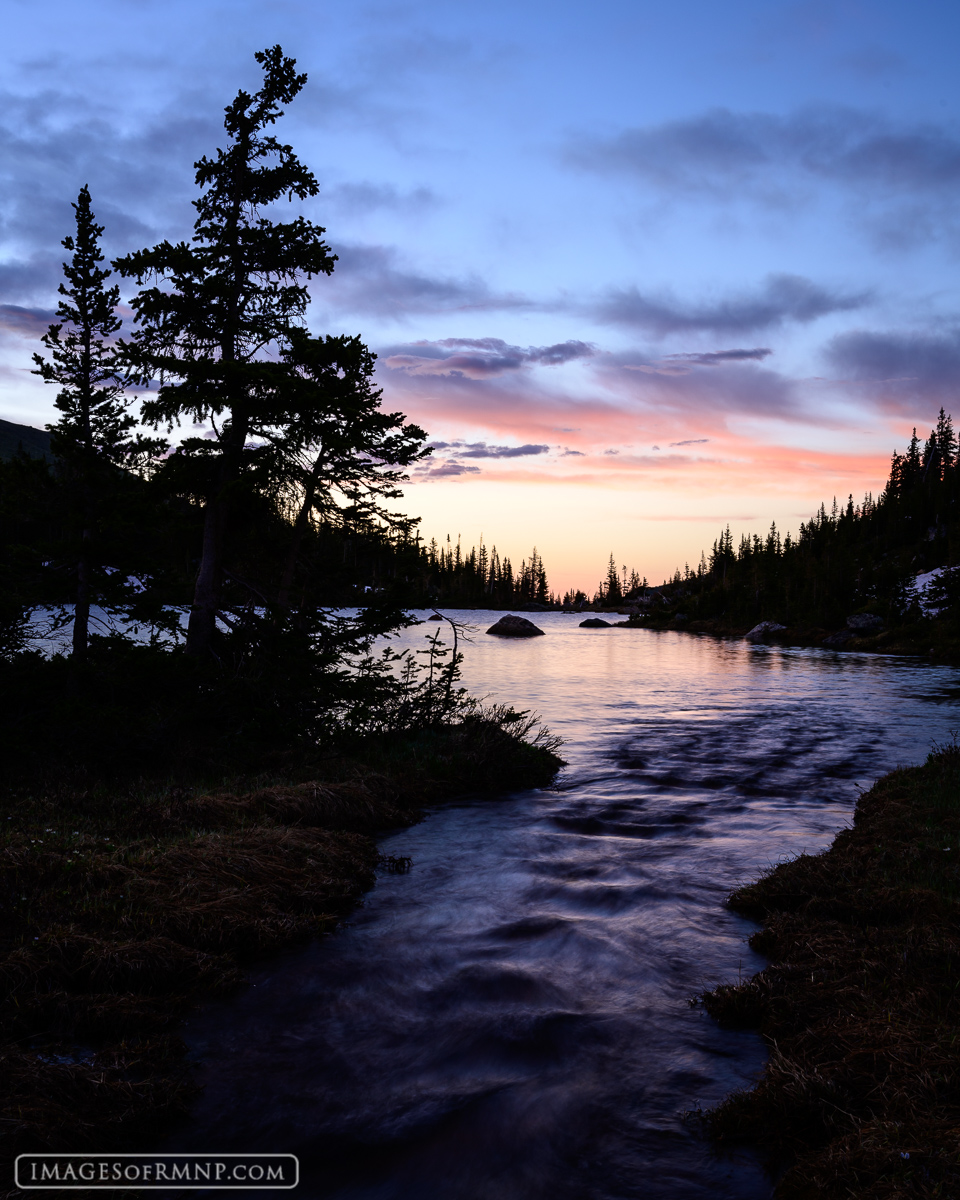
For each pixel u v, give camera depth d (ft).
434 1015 19.30
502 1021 18.86
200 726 48.83
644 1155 13.89
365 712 51.16
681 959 22.62
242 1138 14.49
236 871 26.89
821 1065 15.53
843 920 24.06
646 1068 16.76
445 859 32.81
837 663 174.09
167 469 47.24
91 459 44.04
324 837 32.55
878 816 36.22
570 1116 15.07
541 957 22.86
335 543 57.11
